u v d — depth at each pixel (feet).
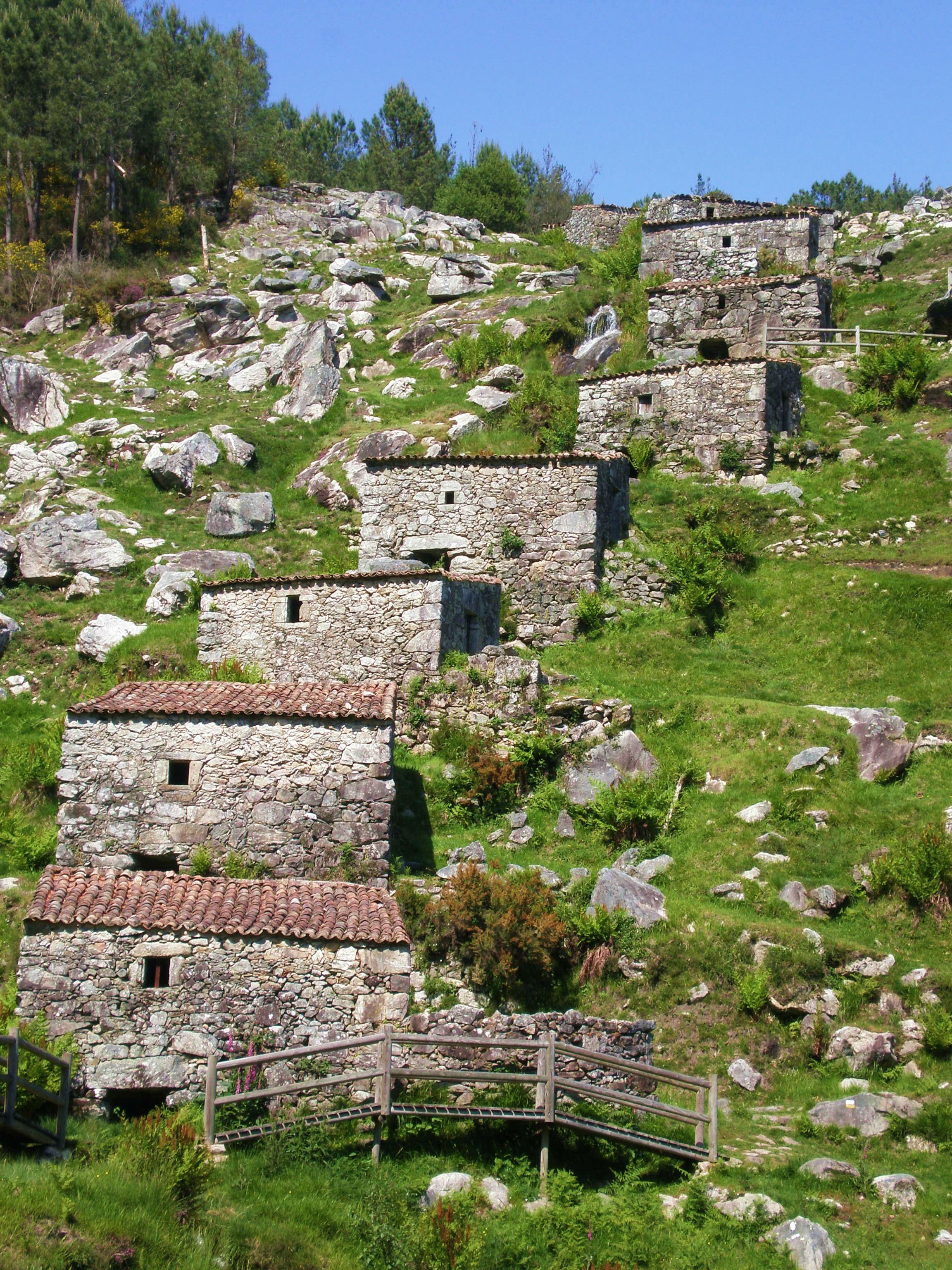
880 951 64.64
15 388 142.41
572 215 210.38
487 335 149.79
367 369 155.02
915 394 127.95
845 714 81.46
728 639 97.91
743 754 79.46
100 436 136.36
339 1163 48.67
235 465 128.57
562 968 62.08
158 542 114.73
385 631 85.87
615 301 157.38
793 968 62.49
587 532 99.81
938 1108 55.21
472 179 249.55
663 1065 59.41
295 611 89.04
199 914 56.95
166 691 72.38
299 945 56.34
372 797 67.41
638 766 77.82
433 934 58.59
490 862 71.10
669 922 64.75
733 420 121.49
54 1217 40.40
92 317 174.91
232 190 224.94
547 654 96.17
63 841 68.08
